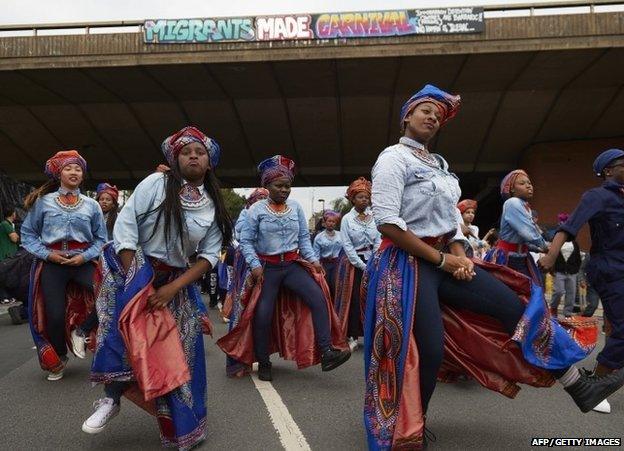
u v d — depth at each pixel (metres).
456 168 23.61
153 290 2.88
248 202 6.52
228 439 3.24
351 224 6.02
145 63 16.08
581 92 18.06
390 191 2.76
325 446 3.11
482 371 2.99
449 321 2.98
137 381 2.71
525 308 2.83
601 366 3.71
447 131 20.70
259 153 22.73
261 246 4.84
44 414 3.78
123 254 2.86
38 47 16.14
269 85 17.73
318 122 20.17
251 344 4.82
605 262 3.76
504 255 5.20
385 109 19.25
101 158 23.50
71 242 4.70
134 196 2.93
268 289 4.81
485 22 15.51
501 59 16.00
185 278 2.93
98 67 16.20
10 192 13.12
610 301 3.71
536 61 16.11
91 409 3.89
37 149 22.56
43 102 18.98
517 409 3.81
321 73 16.88
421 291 2.77
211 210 3.08
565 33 15.40
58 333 4.66
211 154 3.08
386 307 2.79
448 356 3.02
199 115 19.83
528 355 2.73
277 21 15.83
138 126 20.67
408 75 17.02
